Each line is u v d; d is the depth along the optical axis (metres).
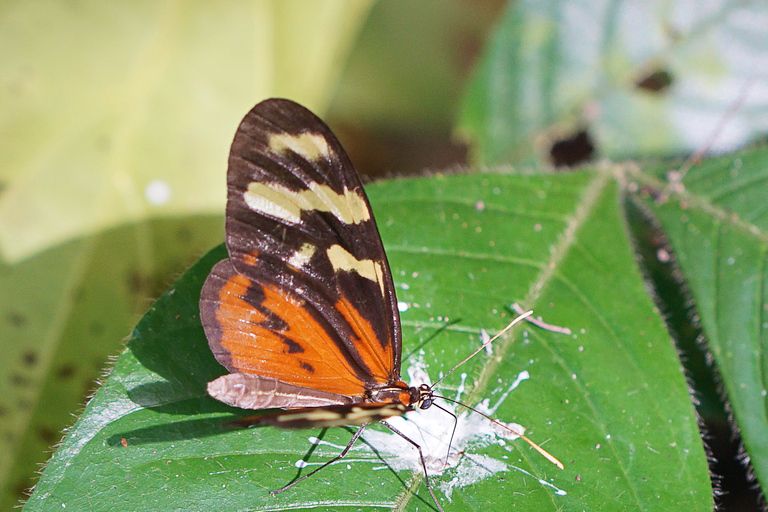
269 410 0.58
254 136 0.57
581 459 0.58
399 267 0.59
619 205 0.60
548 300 0.59
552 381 0.59
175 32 0.62
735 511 0.61
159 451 0.58
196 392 0.58
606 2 0.62
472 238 0.60
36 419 0.61
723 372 0.59
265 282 0.58
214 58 0.63
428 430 0.58
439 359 0.59
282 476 0.58
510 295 0.59
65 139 0.62
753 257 0.60
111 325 0.62
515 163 0.63
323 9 0.63
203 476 0.58
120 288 0.62
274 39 0.63
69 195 0.62
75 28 0.62
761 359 0.59
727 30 0.62
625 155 0.63
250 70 0.63
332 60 0.64
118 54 0.62
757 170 0.60
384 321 0.58
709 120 0.62
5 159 0.62
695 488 0.58
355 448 0.58
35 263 0.61
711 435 0.61
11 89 0.62
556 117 0.63
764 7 0.62
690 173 0.61
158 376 0.58
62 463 0.57
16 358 0.61
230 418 0.58
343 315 0.58
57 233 0.62
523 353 0.59
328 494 0.58
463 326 0.59
